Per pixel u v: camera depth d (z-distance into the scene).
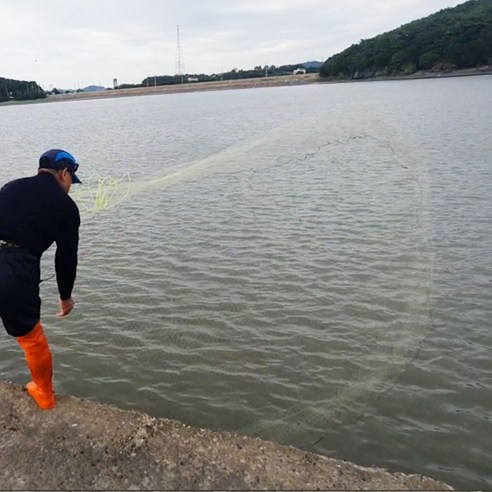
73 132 34.78
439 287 7.29
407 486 3.01
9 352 6.24
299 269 8.20
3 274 3.11
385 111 26.92
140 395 5.35
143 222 11.26
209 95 104.19
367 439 4.48
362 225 10.12
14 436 3.46
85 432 3.48
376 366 5.45
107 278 8.24
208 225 10.88
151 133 30.50
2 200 3.18
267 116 33.75
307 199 12.45
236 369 5.68
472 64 82.56
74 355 6.07
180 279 8.11
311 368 5.58
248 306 7.08
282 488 3.01
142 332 6.54
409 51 88.25
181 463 3.21
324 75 106.69
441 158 16.31
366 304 6.83
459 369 5.41
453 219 10.28
